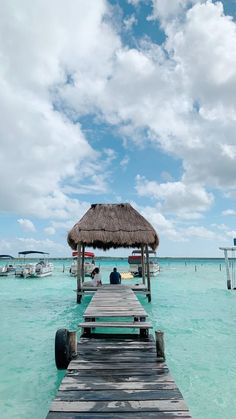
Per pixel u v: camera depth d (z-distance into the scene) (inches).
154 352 249.1
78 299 672.4
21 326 476.4
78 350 255.4
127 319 496.4
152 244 674.2
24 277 1366.9
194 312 580.1
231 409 223.3
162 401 163.0
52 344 378.0
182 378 275.9
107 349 258.1
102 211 676.1
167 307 633.6
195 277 1510.8
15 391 250.4
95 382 187.6
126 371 206.4
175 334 420.8
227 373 287.1
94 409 154.3
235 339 396.8
